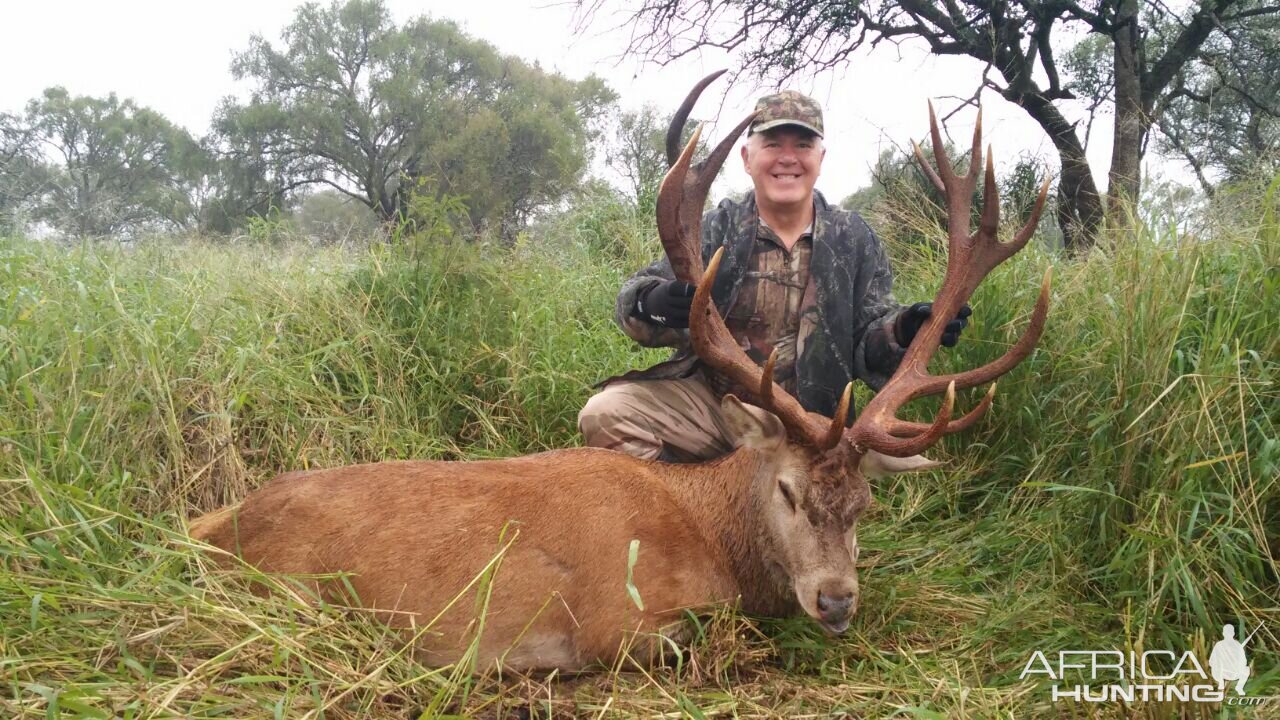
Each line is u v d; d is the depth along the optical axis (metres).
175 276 6.30
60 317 4.36
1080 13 12.41
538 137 27.05
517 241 7.12
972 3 12.95
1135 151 10.07
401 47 31.95
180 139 31.70
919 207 7.05
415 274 5.97
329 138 31.69
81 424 3.88
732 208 4.54
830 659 3.54
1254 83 12.62
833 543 3.50
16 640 2.63
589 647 3.37
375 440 5.00
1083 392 4.62
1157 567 3.59
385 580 3.27
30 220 7.62
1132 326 4.14
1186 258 4.31
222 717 2.52
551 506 3.46
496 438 5.38
